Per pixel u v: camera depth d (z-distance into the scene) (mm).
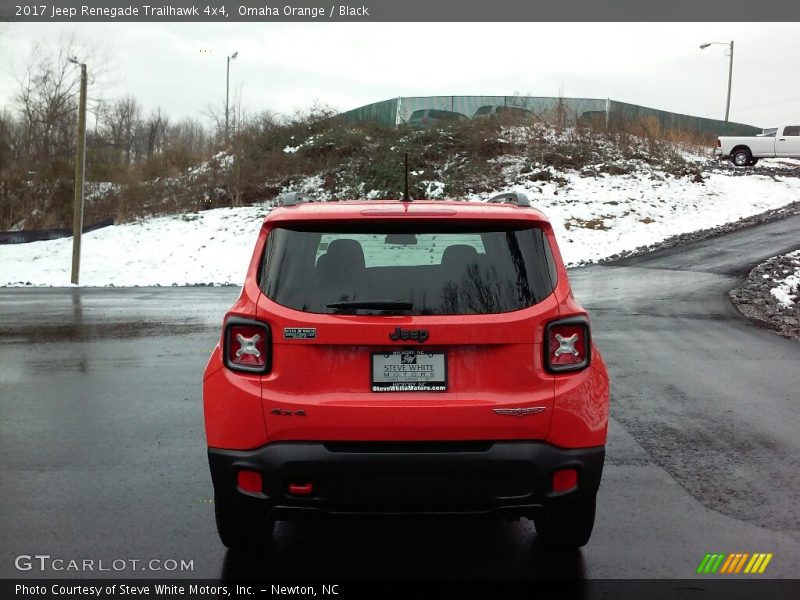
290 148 37469
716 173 35562
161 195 35094
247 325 3730
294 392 3660
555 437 3672
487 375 3668
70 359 10484
